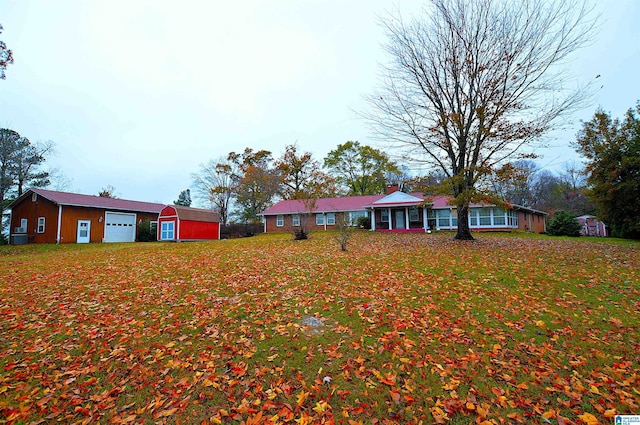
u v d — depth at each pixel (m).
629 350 3.80
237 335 4.45
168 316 5.24
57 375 3.53
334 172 41.81
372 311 5.23
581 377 3.26
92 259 11.77
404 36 14.33
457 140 14.16
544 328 4.47
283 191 39.84
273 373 3.46
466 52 13.56
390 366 3.55
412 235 19.97
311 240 17.06
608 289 6.19
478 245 12.98
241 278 7.64
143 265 9.97
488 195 12.90
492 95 13.09
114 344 4.30
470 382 3.22
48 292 6.83
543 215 33.38
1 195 25.61
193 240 25.50
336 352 3.88
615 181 15.06
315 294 6.22
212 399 3.06
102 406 3.00
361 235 20.55
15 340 4.45
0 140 25.62
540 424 2.62
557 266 8.22
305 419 2.71
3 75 13.06
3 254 16.45
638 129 14.26
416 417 2.74
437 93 14.61
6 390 3.25
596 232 29.88
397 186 28.22
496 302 5.57
